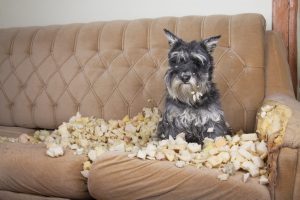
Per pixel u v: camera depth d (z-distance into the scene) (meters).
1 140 1.93
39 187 1.55
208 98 1.63
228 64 1.97
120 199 1.44
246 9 2.32
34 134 2.18
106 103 2.16
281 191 1.25
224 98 1.96
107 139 1.94
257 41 1.96
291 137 1.24
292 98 1.80
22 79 2.38
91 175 1.47
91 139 1.95
